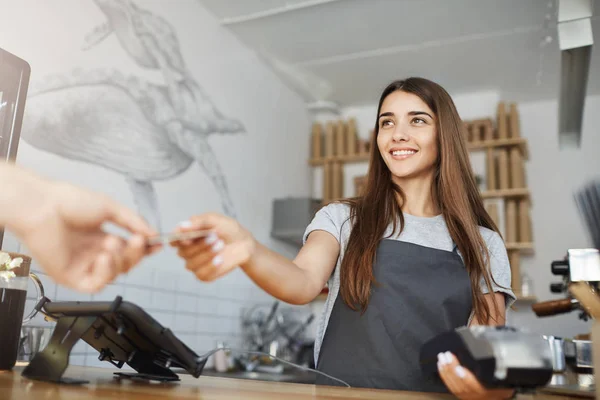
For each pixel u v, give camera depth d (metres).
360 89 4.65
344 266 1.20
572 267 1.15
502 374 0.65
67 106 2.33
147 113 2.83
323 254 1.16
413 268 1.17
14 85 1.31
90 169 2.42
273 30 3.72
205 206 3.26
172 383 0.87
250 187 3.83
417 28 3.66
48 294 2.08
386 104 1.35
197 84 3.32
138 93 2.79
